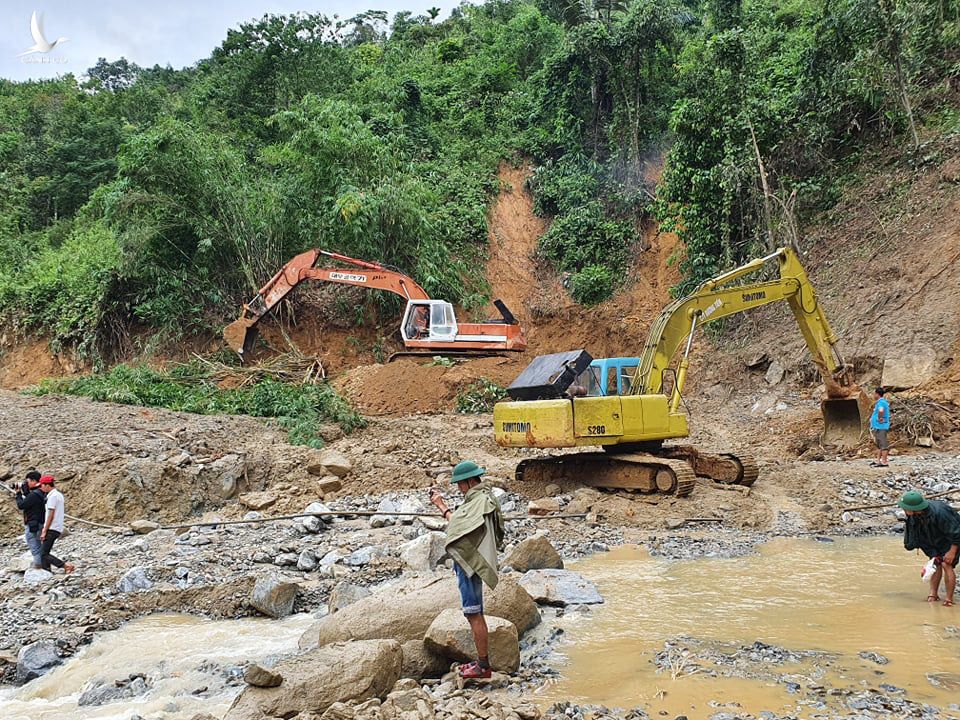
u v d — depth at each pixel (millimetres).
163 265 25609
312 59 36656
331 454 14438
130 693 6195
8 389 24000
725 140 23672
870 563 9352
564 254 29203
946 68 24500
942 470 13617
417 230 26188
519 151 33562
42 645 6996
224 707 5723
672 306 13805
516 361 22359
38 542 9453
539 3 45281
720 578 8859
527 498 13422
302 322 25625
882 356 18281
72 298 25688
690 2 39406
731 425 19422
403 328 22422
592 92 32250
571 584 8180
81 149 39062
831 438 16547
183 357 24734
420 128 33438
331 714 5000
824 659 6180
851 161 23938
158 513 12414
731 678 5840
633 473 12680
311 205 26484
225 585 8578
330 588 8664
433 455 15539
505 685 5875
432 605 6816
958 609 7434
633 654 6438
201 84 43688
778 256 15148
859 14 22797
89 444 13719
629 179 29781
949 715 5113
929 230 20188
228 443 15008
